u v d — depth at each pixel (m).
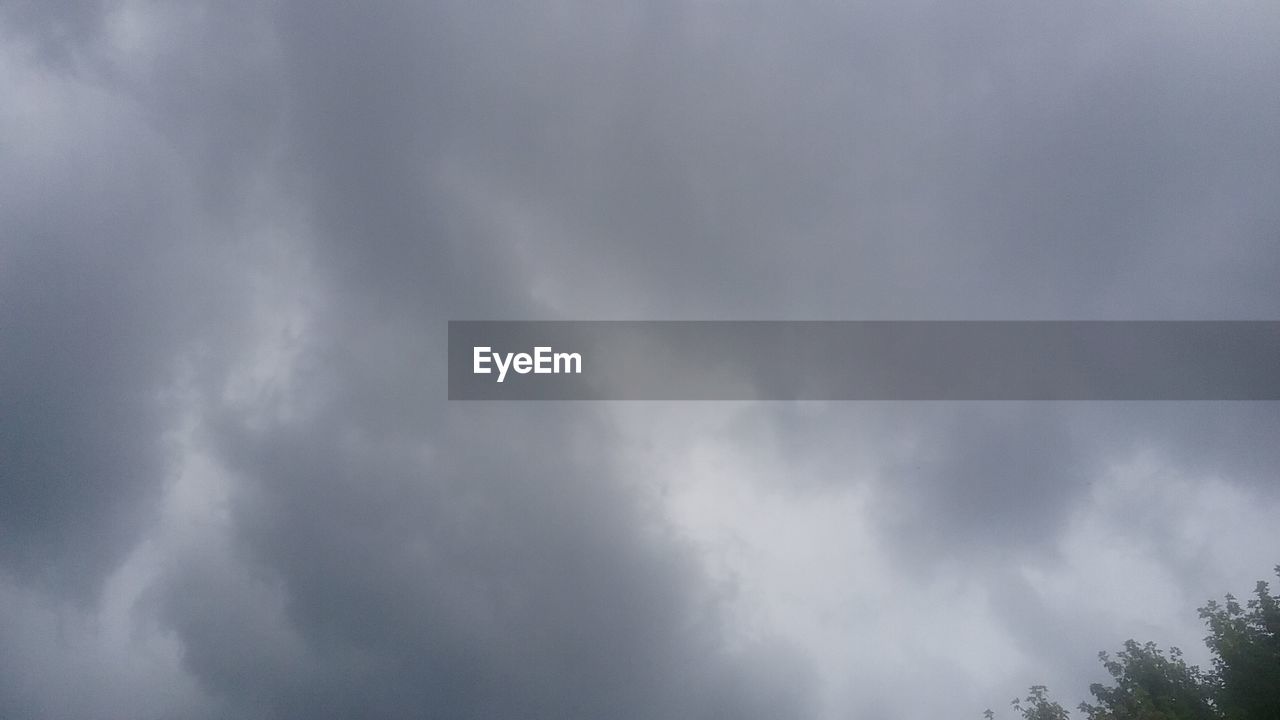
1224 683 26.77
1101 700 28.62
